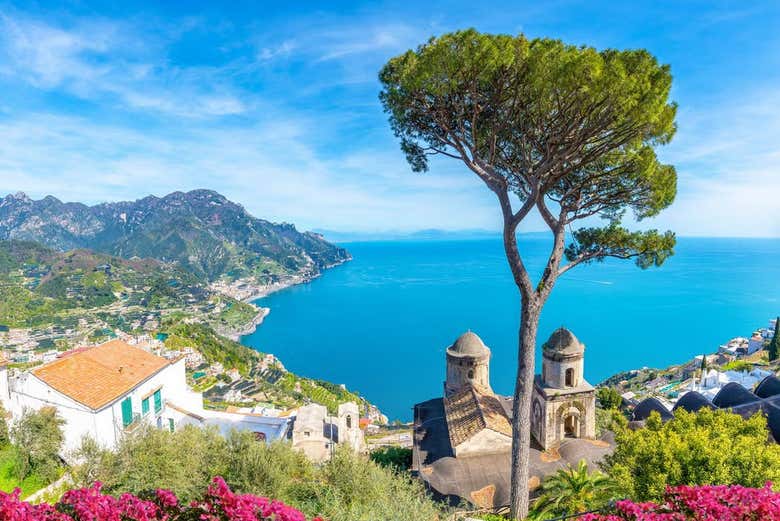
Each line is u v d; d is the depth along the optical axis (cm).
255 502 854
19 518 746
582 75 1484
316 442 3425
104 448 2328
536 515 2005
